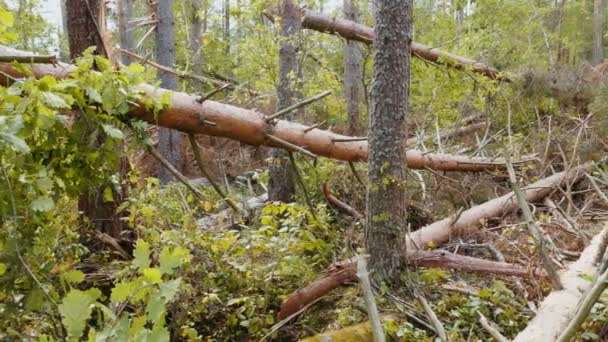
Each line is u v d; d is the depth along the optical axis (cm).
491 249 439
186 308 327
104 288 361
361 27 713
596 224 494
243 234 425
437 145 697
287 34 621
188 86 882
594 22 1257
